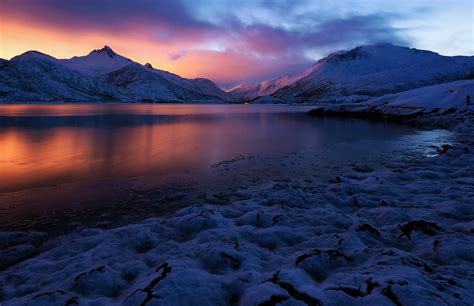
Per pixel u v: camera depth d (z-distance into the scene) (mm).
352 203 8727
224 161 15359
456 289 3840
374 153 17406
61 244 6328
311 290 3752
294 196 8992
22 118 45531
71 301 3801
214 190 10617
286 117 55406
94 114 58750
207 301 3766
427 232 6062
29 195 9953
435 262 5051
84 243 6176
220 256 5020
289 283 3906
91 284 4379
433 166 13133
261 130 30781
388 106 45188
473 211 7246
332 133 27969
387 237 6176
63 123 37250
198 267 4773
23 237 6895
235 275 4328
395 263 4574
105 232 6742
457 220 6934
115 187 10891
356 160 15523
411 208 8000
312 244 5801
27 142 21109
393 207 8094
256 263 4926
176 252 5555
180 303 3627
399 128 31734
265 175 12609
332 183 11148
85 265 5102
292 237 6266
